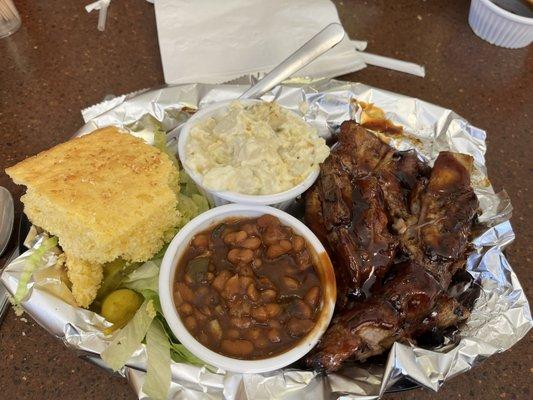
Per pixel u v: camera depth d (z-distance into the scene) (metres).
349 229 0.24
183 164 0.25
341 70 0.33
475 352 0.21
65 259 0.23
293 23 0.34
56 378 0.22
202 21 0.34
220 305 0.21
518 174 0.31
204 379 0.20
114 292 0.23
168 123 0.28
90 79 0.32
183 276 0.22
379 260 0.23
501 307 0.23
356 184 0.26
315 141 0.26
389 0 0.40
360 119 0.30
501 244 0.25
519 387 0.23
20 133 0.30
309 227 0.26
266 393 0.20
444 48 0.37
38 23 0.35
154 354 0.20
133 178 0.23
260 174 0.24
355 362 0.22
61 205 0.22
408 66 0.35
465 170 0.26
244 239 0.23
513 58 0.38
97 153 0.24
